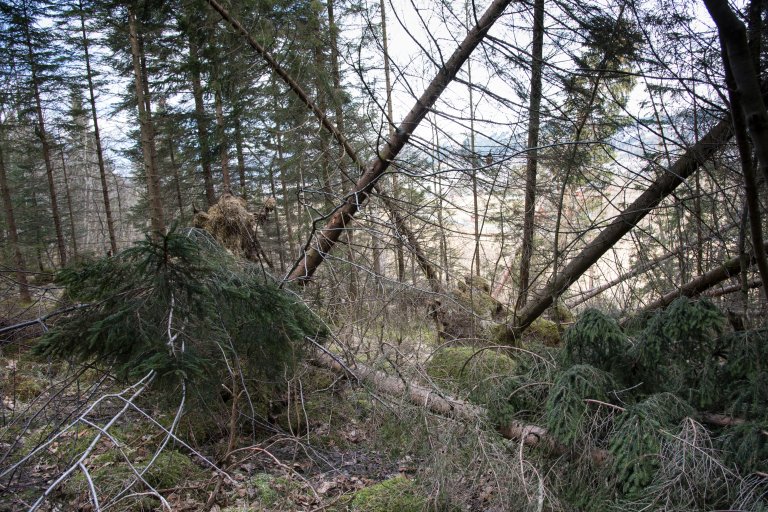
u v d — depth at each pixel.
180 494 3.43
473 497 3.12
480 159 4.75
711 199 4.41
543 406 3.20
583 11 4.49
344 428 4.69
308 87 6.52
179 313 2.97
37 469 3.29
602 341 3.25
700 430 2.56
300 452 4.31
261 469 3.97
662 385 3.18
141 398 3.52
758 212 2.21
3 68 14.78
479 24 4.96
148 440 3.85
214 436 4.43
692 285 4.83
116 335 2.88
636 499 2.38
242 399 4.47
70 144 18.83
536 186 5.17
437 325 6.01
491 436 3.11
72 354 3.13
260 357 3.98
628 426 2.59
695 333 2.94
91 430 3.88
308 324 4.23
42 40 14.77
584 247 5.55
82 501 3.03
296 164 7.32
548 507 2.74
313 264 5.85
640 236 5.36
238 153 12.30
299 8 5.95
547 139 4.93
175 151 16.45
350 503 3.35
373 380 4.02
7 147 16.78
